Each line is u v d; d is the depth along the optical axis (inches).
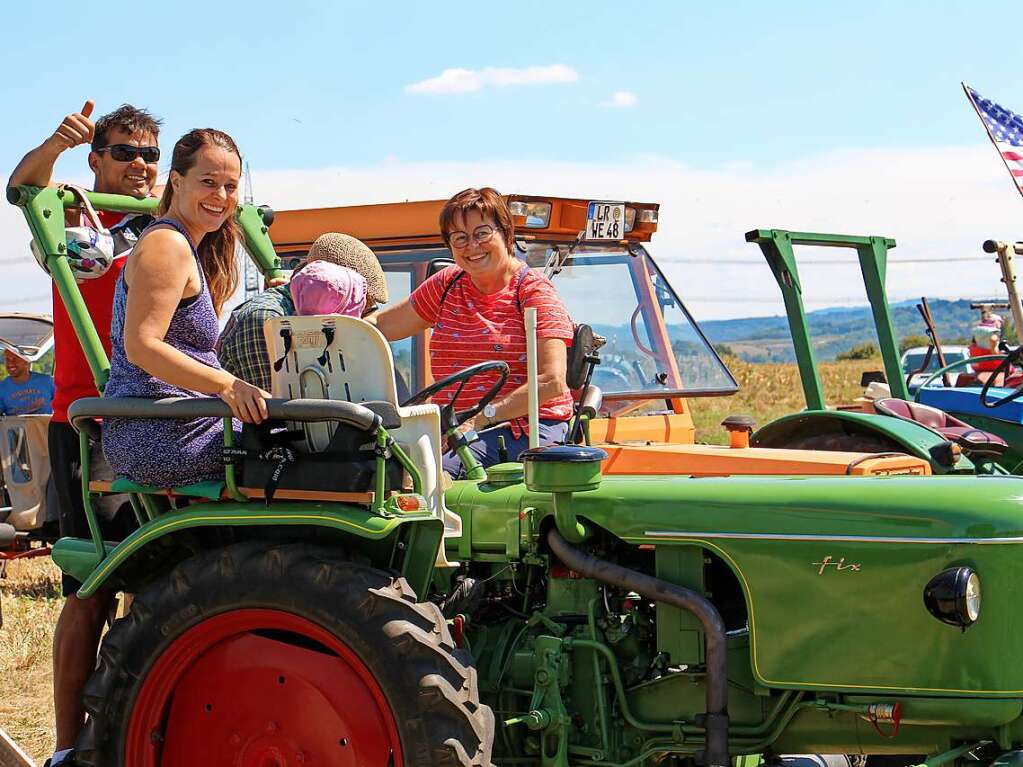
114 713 148.9
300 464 143.2
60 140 163.2
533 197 254.7
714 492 148.5
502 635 161.0
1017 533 131.6
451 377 160.7
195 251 152.9
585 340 180.7
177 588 146.8
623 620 152.3
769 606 142.2
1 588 350.0
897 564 135.6
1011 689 130.8
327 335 144.3
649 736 151.2
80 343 166.1
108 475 170.1
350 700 141.0
